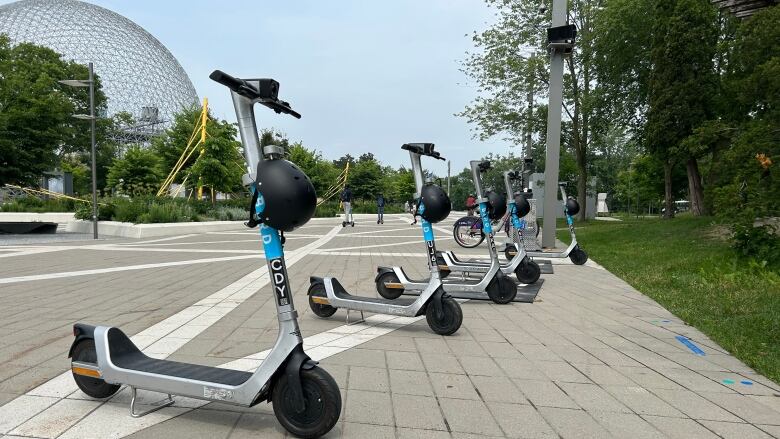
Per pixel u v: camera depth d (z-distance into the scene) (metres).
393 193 47.34
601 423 2.63
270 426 2.51
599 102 19.98
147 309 5.09
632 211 52.34
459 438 2.41
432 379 3.24
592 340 4.27
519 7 20.92
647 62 18.17
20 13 63.84
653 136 14.84
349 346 3.95
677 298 5.88
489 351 3.89
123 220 17.28
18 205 23.23
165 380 2.53
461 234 12.75
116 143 55.25
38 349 3.66
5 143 20.92
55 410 2.63
